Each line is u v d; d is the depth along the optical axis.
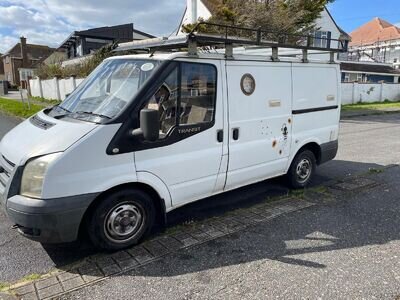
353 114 17.50
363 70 31.03
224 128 3.96
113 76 3.75
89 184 3.05
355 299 2.66
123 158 3.22
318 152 5.46
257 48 4.83
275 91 4.49
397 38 54.25
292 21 16.23
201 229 3.91
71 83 21.00
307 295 2.71
